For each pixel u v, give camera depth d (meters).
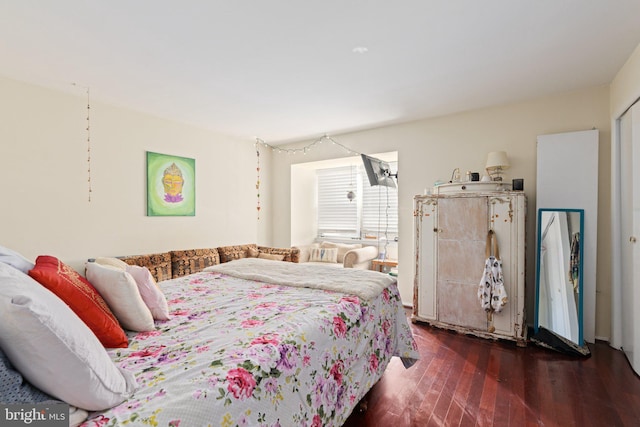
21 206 2.75
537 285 2.97
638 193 2.21
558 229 2.90
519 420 1.78
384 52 2.28
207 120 3.91
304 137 4.80
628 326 2.54
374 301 1.99
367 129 4.32
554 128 3.11
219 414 0.91
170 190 3.89
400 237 4.07
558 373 2.30
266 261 2.90
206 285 2.19
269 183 5.40
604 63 2.46
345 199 5.62
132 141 3.53
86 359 0.80
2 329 0.74
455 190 3.27
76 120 3.08
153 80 2.74
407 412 1.85
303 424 1.26
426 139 3.87
